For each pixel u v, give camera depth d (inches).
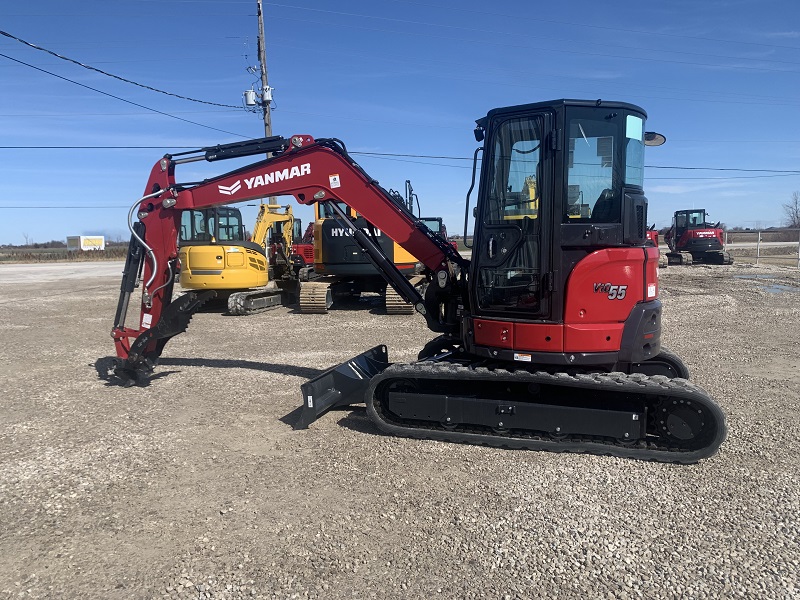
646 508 165.0
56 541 151.2
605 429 199.0
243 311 548.4
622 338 201.3
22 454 208.7
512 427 208.8
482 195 217.5
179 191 284.7
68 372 329.1
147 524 159.3
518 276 212.1
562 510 164.2
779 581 131.0
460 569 137.2
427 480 184.4
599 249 201.0
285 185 271.0
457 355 242.4
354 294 616.7
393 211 256.1
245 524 158.7
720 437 188.2
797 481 181.2
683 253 1097.4
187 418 247.0
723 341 389.7
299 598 127.1
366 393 223.3
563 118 198.2
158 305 288.0
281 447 213.9
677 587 129.6
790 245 1905.8
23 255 2222.0
